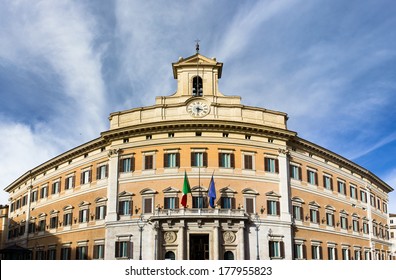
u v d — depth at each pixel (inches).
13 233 3002.0
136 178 2121.1
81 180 2393.0
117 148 2199.8
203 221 1936.5
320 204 2407.7
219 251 1920.5
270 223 2082.9
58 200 2529.5
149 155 2137.1
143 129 2161.7
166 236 1942.7
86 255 2202.3
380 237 3034.0
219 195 2054.6
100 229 2169.0
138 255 1994.3
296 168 2319.1
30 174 2864.2
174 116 2180.1
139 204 2073.1
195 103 2194.9
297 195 2266.2
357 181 2851.9
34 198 2802.7
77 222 2327.8
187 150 2112.5
